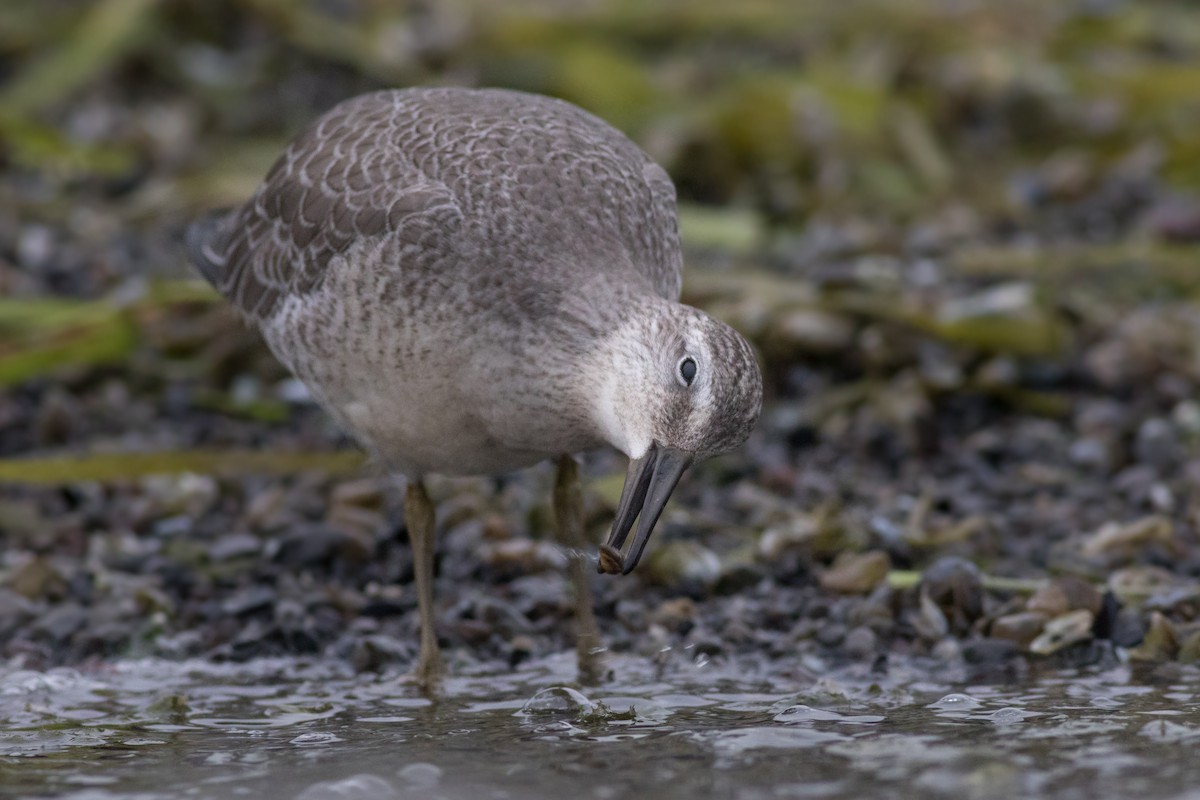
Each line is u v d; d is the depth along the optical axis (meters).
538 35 22.73
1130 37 24.05
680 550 12.01
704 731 9.23
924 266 17.95
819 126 20.77
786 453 14.61
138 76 22.73
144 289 16.97
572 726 9.41
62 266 18.03
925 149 20.80
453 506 12.96
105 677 10.69
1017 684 10.22
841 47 23.66
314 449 14.55
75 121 21.70
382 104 11.16
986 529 12.60
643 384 9.41
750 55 23.84
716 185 20.55
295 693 10.33
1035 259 18.00
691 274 16.86
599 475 13.90
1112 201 20.03
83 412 15.22
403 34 23.03
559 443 10.01
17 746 9.13
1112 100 21.89
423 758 8.77
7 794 8.23
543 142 10.46
